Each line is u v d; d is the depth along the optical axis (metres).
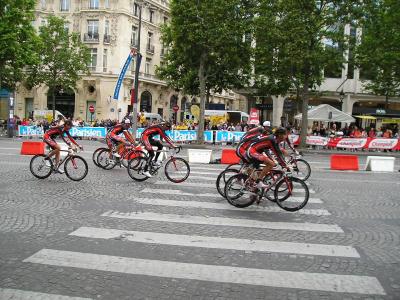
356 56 27.73
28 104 49.44
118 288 4.55
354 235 6.90
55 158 11.51
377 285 4.79
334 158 17.00
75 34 41.22
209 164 16.88
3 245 5.88
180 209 8.41
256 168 8.71
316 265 5.42
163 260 5.46
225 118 40.84
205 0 27.64
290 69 28.25
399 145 27.41
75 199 9.02
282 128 8.65
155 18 52.03
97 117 46.72
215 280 4.84
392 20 27.52
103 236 6.42
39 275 4.86
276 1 27.02
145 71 50.91
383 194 10.96
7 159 16.06
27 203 8.52
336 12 26.91
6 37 30.56
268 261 5.53
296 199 8.61
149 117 41.72
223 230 6.98
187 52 30.03
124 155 13.67
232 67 31.14
